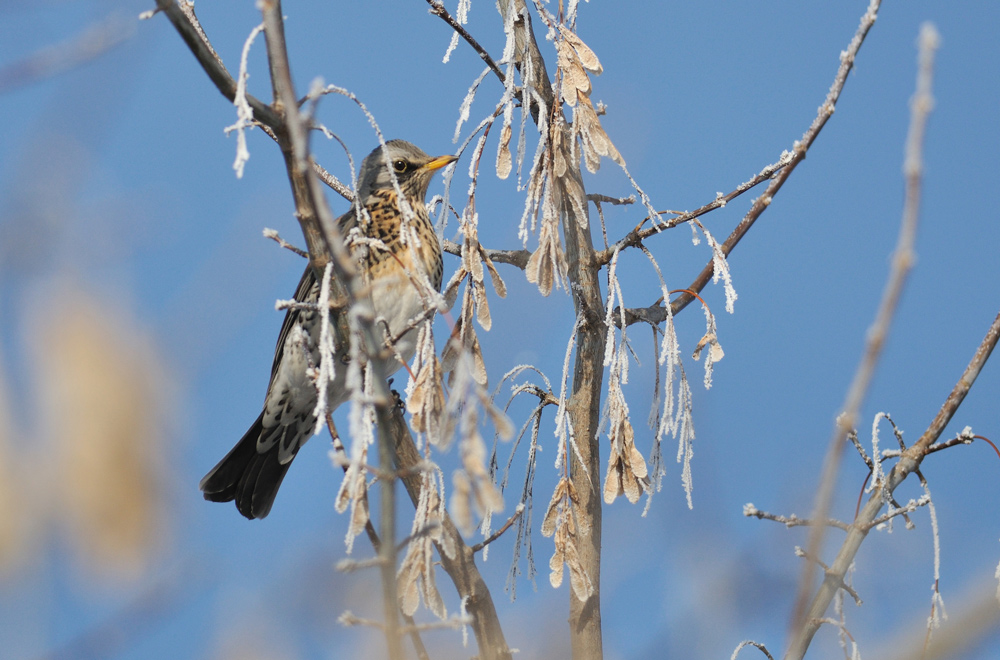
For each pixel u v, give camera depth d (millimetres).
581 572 7691
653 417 8352
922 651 5316
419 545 7156
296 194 6992
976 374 7750
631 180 8133
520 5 8664
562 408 7848
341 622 4879
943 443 7496
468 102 8172
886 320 3936
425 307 7332
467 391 6141
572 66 8156
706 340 8102
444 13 8156
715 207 8289
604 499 7840
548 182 8023
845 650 6418
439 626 5074
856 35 8117
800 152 8328
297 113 5238
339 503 6262
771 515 6574
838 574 6855
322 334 6824
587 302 8562
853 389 4062
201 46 6082
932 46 3852
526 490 8336
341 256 5246
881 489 7320
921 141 3846
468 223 8078
